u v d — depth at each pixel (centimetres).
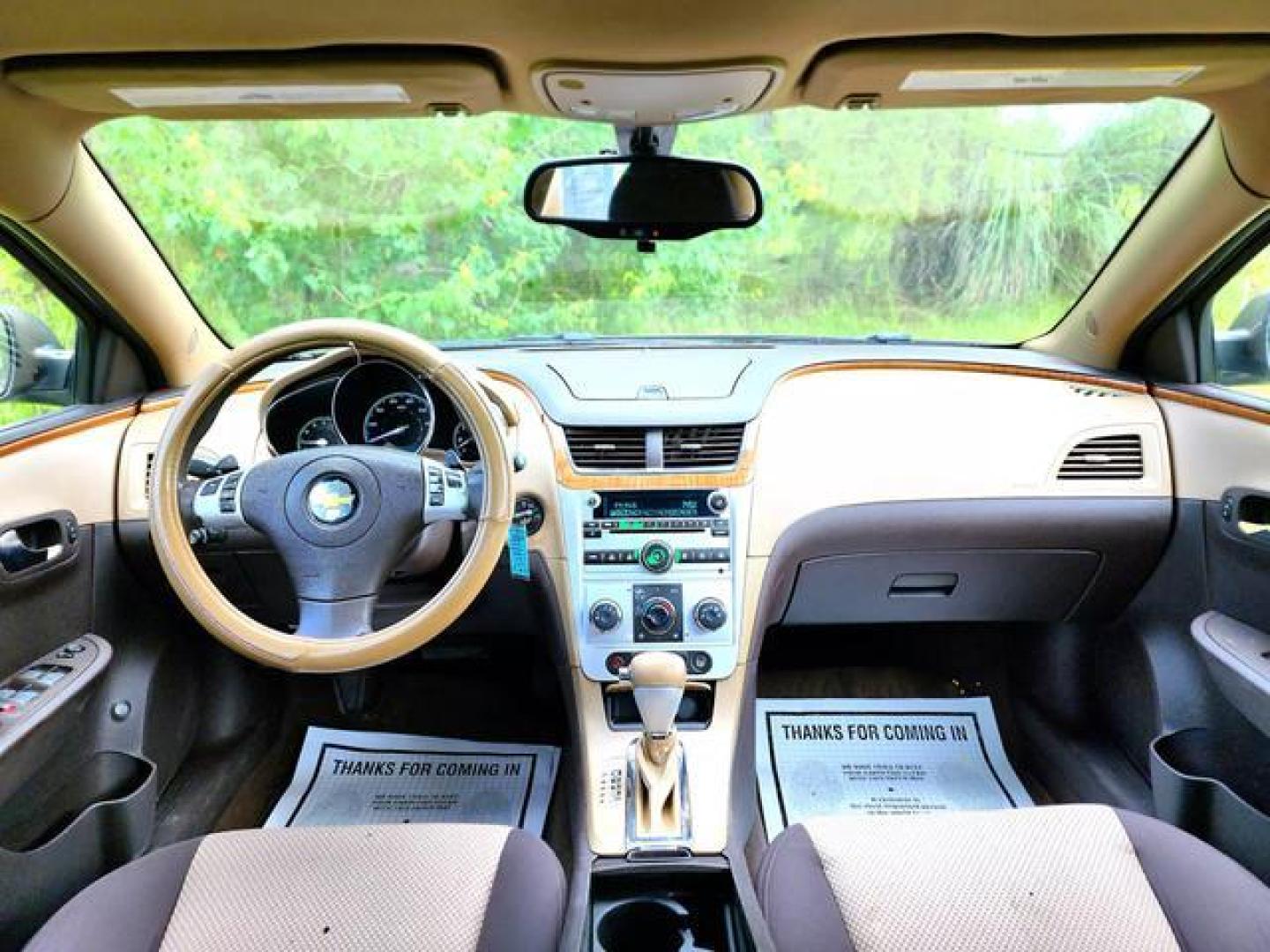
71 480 172
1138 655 201
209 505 131
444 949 113
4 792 138
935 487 191
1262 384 186
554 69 130
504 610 204
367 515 129
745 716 180
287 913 117
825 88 140
